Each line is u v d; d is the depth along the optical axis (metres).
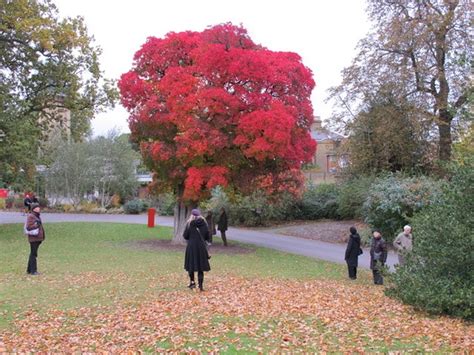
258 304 10.32
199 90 18.84
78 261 16.94
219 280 13.58
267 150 17.89
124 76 20.86
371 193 23.80
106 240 23.83
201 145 17.98
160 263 16.73
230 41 19.95
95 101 26.75
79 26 25.48
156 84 20.62
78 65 26.00
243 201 33.84
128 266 15.98
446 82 26.78
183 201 21.77
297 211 35.56
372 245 13.84
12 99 24.02
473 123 19.44
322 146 52.59
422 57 27.19
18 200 50.22
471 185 10.05
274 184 21.81
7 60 25.55
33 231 14.09
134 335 8.06
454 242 9.66
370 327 8.52
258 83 19.09
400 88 27.61
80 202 46.97
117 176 47.59
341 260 18.86
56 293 11.52
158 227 30.48
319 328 8.46
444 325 8.74
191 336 7.89
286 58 20.70
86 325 8.77
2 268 15.11
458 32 26.42
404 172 26.62
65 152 45.72
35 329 8.50
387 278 10.87
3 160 24.00
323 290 12.43
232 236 28.23
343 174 31.92
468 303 9.02
